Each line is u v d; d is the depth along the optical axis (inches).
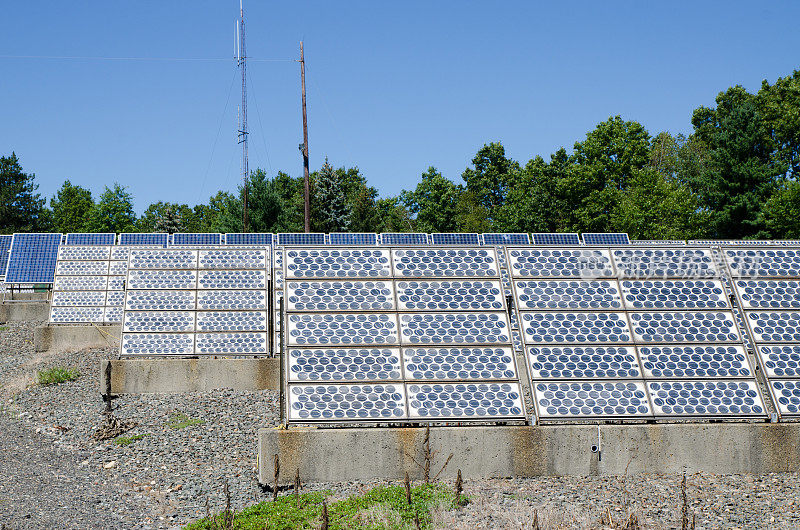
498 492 569.9
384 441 605.6
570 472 614.2
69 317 1358.3
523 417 624.1
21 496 577.6
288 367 636.1
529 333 677.3
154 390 959.0
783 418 636.7
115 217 4178.2
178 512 557.9
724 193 2691.9
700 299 711.7
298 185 5004.9
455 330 675.4
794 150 3088.1
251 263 1096.8
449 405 626.2
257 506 535.5
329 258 716.0
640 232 2630.4
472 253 736.3
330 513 511.2
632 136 3587.6
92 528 516.1
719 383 655.1
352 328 667.4
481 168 5017.2
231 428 782.5
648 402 638.5
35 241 1823.3
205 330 1019.3
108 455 715.4
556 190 3193.9
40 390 999.0
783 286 725.3
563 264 727.7
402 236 1752.0
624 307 700.0
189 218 5462.6
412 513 505.0
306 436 600.7
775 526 487.8
